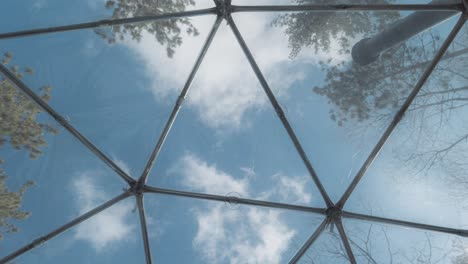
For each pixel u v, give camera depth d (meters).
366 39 6.91
